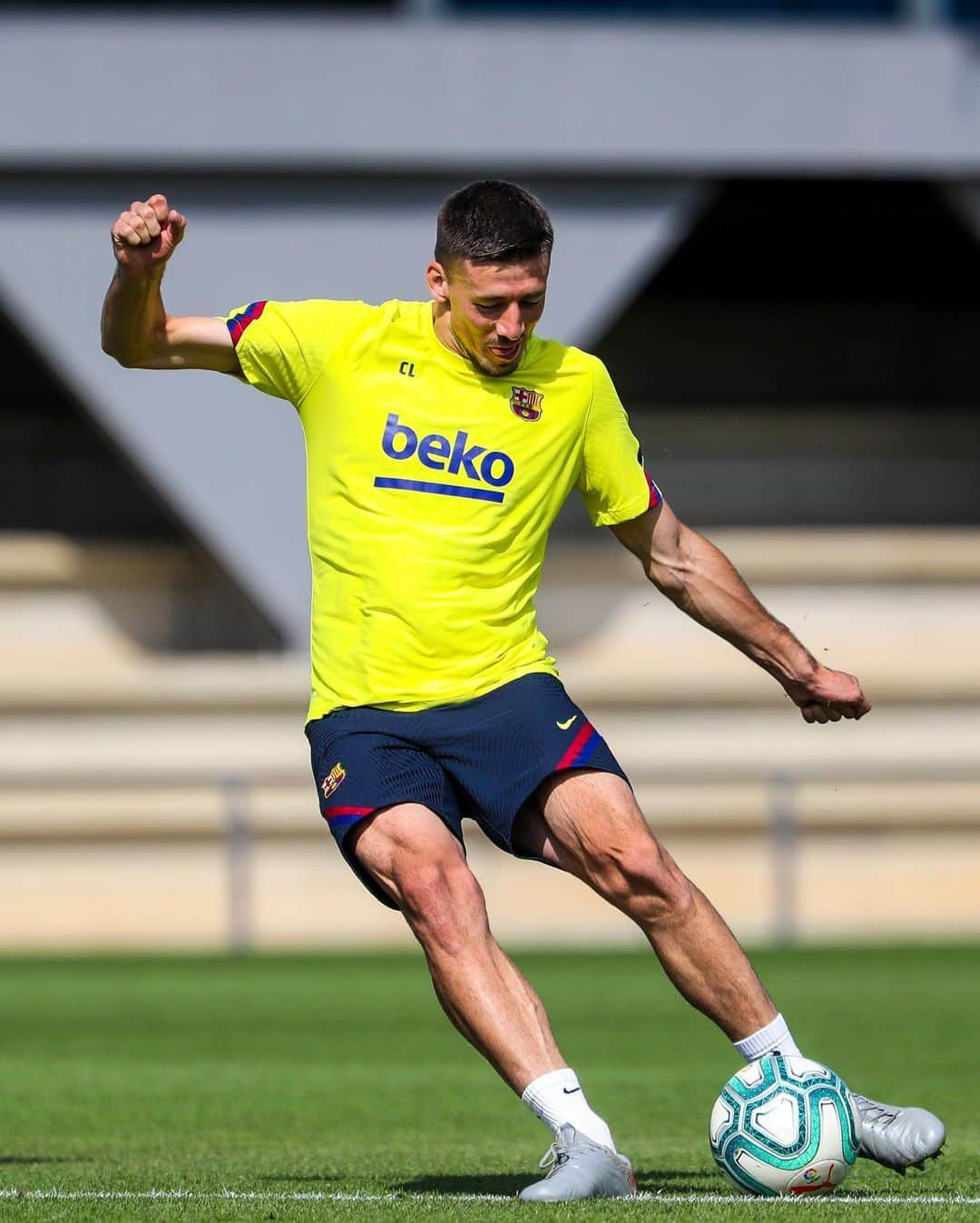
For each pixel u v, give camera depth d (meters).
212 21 60.44
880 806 67.62
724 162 63.25
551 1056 15.41
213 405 60.62
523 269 15.59
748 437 76.81
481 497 16.09
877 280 80.44
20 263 60.31
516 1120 23.81
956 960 53.97
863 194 72.94
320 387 16.27
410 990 46.50
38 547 66.19
